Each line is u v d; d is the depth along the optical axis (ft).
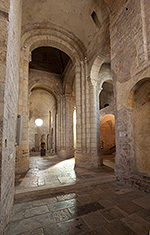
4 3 7.22
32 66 47.67
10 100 8.75
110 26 21.22
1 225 6.93
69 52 33.19
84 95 29.73
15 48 11.02
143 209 10.52
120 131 18.49
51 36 30.27
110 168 25.08
